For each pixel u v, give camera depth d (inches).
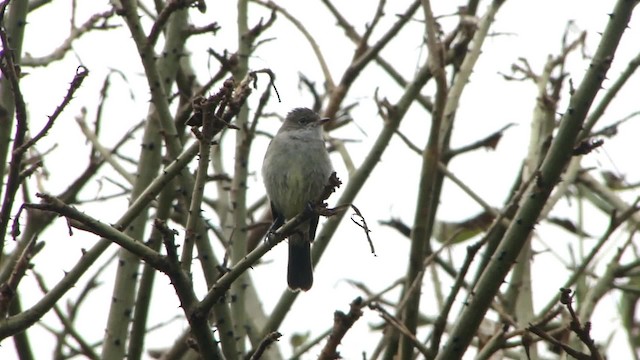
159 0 441.1
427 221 386.6
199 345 284.8
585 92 335.3
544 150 385.1
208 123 281.6
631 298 447.5
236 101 284.0
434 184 427.2
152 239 373.4
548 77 439.2
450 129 471.2
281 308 419.2
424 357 339.3
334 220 432.1
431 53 399.9
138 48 390.9
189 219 288.7
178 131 423.8
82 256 319.6
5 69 310.0
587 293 401.4
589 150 335.0
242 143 432.1
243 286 415.5
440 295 437.1
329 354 283.1
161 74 430.0
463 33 450.3
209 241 394.9
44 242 370.3
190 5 383.9
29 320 307.9
